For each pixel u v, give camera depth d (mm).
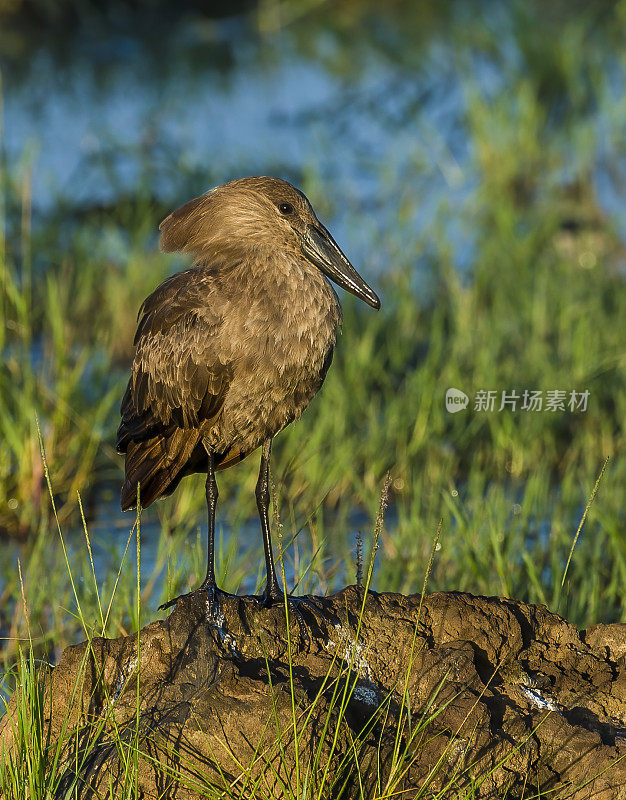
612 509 11227
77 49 27719
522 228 19641
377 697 6750
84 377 15047
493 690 6852
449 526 11055
